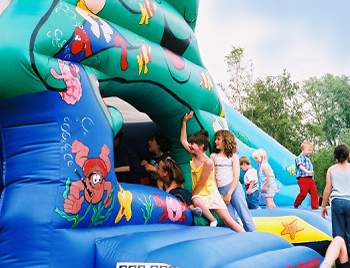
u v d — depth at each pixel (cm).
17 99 402
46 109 400
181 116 594
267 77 2634
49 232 385
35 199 389
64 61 418
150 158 628
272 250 488
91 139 419
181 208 527
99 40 450
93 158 418
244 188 880
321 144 2891
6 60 388
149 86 532
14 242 388
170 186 565
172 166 567
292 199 1040
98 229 424
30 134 402
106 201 429
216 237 463
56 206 390
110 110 462
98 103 435
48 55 405
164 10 571
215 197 565
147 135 636
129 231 447
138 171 626
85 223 411
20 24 399
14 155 406
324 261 512
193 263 391
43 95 398
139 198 473
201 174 567
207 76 634
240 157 920
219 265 398
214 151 613
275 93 2584
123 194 455
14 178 402
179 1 607
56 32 410
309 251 527
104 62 461
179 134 602
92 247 405
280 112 2588
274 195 958
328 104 4644
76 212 400
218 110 662
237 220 622
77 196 402
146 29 532
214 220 557
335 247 526
